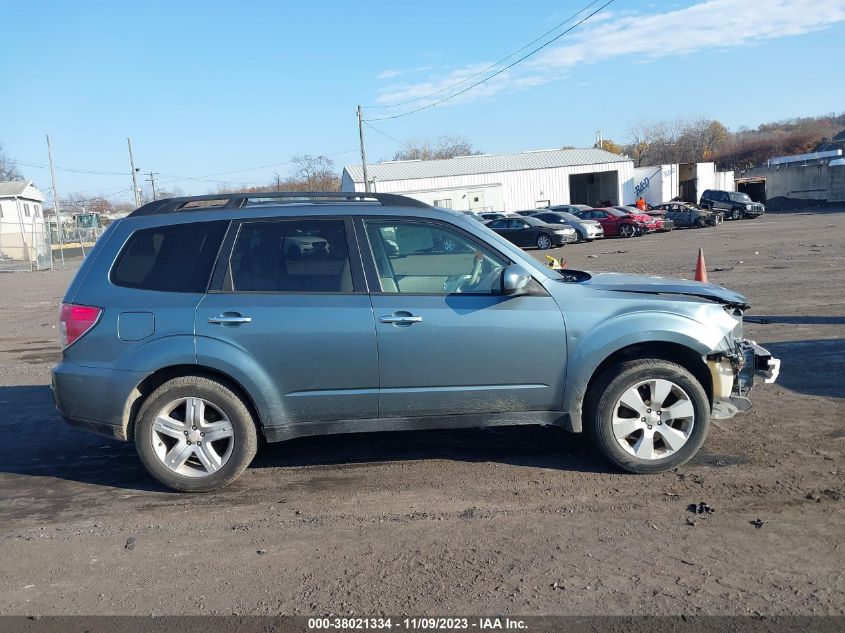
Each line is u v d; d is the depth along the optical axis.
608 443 4.98
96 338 4.90
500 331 4.88
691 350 5.00
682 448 4.98
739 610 3.41
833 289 12.92
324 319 4.82
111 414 4.91
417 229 5.03
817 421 5.94
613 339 4.87
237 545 4.26
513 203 54.38
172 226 5.08
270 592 3.73
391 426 5.04
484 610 3.48
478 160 57.66
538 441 5.80
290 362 4.84
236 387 4.96
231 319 4.80
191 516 4.67
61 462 5.77
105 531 4.50
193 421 4.95
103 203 89.00
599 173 58.53
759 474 4.94
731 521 4.30
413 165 57.22
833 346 8.53
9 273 34.47
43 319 15.73
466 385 4.94
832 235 25.98
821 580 3.64
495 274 4.99
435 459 5.49
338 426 5.01
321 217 5.03
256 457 5.66
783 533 4.13
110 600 3.71
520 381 4.95
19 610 3.65
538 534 4.23
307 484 5.11
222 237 5.00
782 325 9.91
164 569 4.01
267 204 5.21
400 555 4.05
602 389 4.94
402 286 4.95
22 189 57.47
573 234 31.48
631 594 3.57
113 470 5.55
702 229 36.59
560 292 4.99
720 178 55.19
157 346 4.82
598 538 4.16
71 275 31.06
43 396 8.00
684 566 3.82
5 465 5.74
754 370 5.21
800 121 109.31
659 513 4.45
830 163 54.03
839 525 4.20
